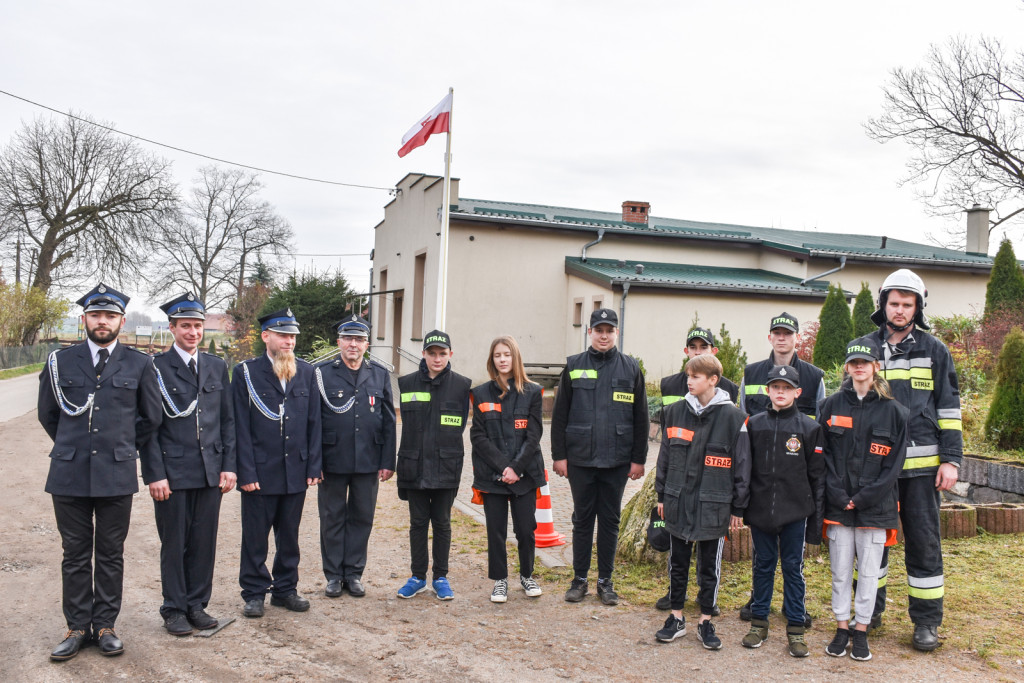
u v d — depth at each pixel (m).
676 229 22.16
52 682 4.02
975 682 4.10
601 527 5.64
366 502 5.72
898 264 20.52
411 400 5.65
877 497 4.46
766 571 4.75
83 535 4.46
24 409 19.31
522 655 4.57
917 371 4.82
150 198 36.81
